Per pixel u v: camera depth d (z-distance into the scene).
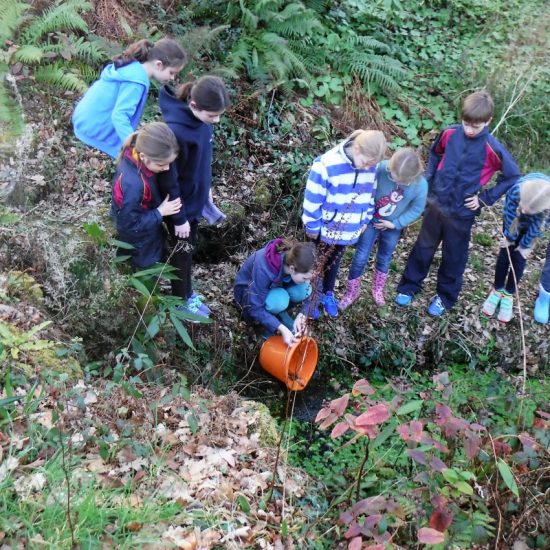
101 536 2.40
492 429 3.05
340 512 2.91
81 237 3.75
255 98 5.55
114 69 3.65
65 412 2.83
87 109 3.72
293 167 5.41
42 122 4.66
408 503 2.71
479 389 4.53
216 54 5.68
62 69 4.78
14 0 4.64
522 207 3.93
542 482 2.99
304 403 4.45
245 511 2.78
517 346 4.80
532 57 6.82
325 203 3.98
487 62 6.84
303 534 2.77
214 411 3.43
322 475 3.62
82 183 4.43
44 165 4.30
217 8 5.87
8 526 2.27
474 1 7.47
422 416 3.06
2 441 2.63
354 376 4.64
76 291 3.58
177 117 3.43
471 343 4.79
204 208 4.21
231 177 5.27
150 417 3.16
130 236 3.50
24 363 3.05
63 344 3.33
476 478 2.83
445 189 4.13
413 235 5.58
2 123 4.17
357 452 3.86
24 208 3.97
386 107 6.30
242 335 4.50
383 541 2.46
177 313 3.40
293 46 5.94
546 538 2.79
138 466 2.81
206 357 4.20
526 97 6.48
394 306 4.87
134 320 3.70
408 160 3.73
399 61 6.61
